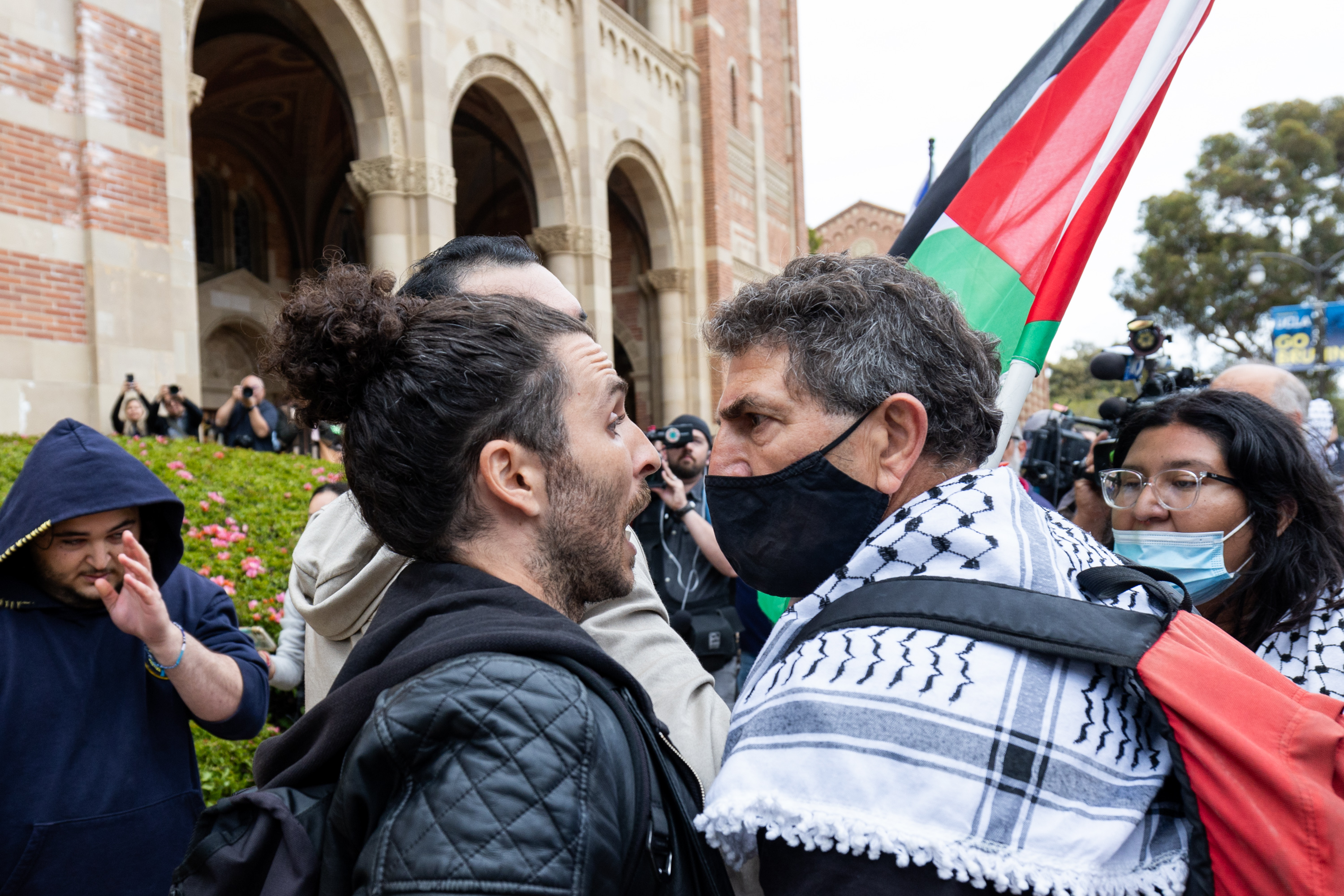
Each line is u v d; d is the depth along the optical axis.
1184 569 1.66
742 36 18.62
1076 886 0.70
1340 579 1.55
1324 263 27.95
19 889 1.63
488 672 0.71
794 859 0.77
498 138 14.52
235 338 16.03
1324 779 0.77
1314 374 23.50
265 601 4.06
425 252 9.88
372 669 0.78
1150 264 30.09
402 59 9.93
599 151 13.36
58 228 6.75
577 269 12.92
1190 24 1.79
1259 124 30.50
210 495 5.11
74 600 1.78
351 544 1.39
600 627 1.20
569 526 0.90
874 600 0.88
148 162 7.31
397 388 0.86
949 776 0.73
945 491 0.94
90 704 1.75
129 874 1.72
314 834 0.76
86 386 6.87
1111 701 0.83
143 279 7.23
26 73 6.59
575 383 0.90
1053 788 0.75
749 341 1.00
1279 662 1.57
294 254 17.41
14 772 1.65
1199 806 0.77
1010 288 1.80
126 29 7.20
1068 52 1.98
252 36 13.15
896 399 0.94
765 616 3.32
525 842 0.63
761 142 18.94
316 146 16.81
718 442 1.06
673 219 16.06
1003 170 1.89
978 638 0.81
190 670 1.77
